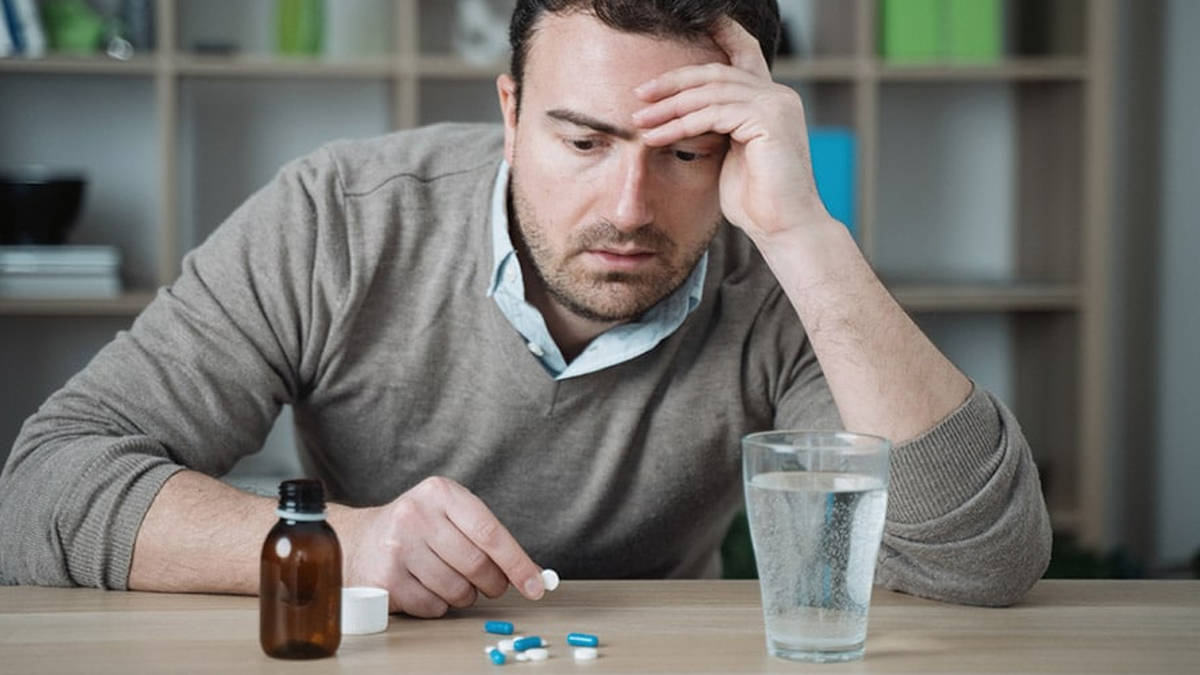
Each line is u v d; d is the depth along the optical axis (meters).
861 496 1.16
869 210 3.57
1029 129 3.91
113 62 3.37
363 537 1.35
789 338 1.75
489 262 1.70
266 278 1.71
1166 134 3.92
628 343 1.69
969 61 3.64
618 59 1.45
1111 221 4.01
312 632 1.18
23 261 3.34
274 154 3.73
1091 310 3.67
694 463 1.77
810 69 3.56
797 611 1.19
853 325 1.46
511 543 1.33
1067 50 3.74
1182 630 1.32
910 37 3.64
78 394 1.62
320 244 1.73
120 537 1.43
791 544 1.18
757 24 1.57
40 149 3.67
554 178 1.49
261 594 1.19
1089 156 3.66
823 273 1.48
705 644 1.25
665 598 1.42
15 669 1.16
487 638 1.26
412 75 3.47
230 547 1.41
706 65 1.48
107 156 3.69
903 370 1.45
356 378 1.76
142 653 1.20
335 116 3.75
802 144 1.50
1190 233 3.89
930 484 1.42
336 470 1.85
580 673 1.15
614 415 1.73
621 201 1.46
